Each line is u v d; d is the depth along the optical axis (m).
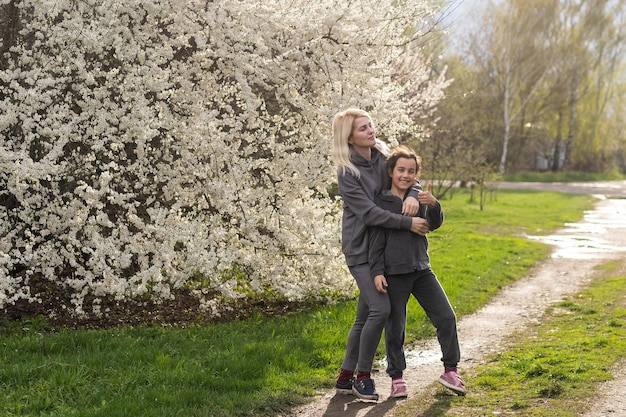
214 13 7.20
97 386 5.00
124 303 7.85
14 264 7.64
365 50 7.80
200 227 7.03
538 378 5.32
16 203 7.45
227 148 7.11
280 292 7.64
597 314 8.05
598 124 56.84
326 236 7.43
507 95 46.56
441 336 4.95
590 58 53.16
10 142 6.79
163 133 7.33
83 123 7.21
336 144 4.92
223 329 6.99
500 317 8.13
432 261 12.18
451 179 27.25
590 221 22.34
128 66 7.08
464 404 4.79
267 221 7.61
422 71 14.03
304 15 7.48
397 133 8.48
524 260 13.01
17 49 7.00
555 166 57.62
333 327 7.00
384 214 4.66
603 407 4.66
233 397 4.88
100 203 6.84
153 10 7.12
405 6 8.02
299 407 4.85
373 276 4.75
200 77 7.37
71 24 6.90
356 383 4.95
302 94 7.67
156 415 4.42
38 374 5.17
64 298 7.84
